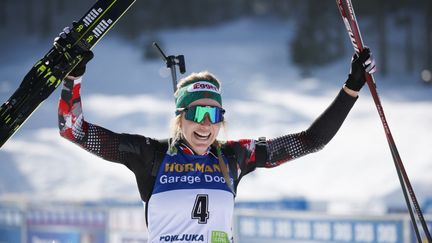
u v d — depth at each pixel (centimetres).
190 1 7731
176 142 379
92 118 3447
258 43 6500
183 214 365
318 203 1329
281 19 7594
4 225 1165
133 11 7162
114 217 1016
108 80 5053
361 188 2045
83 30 349
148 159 375
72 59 346
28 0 8225
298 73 5206
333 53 5484
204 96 376
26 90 343
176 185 369
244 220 937
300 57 5425
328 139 406
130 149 375
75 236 1066
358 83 400
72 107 358
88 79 5112
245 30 7275
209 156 382
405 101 4012
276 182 2177
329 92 4394
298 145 405
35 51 6988
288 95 4250
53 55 346
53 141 2720
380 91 4559
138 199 1283
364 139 2612
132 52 6294
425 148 2422
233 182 385
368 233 827
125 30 7050
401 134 2702
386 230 812
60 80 345
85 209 1053
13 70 5972
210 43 6662
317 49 5416
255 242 925
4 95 4734
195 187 369
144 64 5672
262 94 4244
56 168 2342
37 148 2595
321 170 2264
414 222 387
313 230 873
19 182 2245
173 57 441
